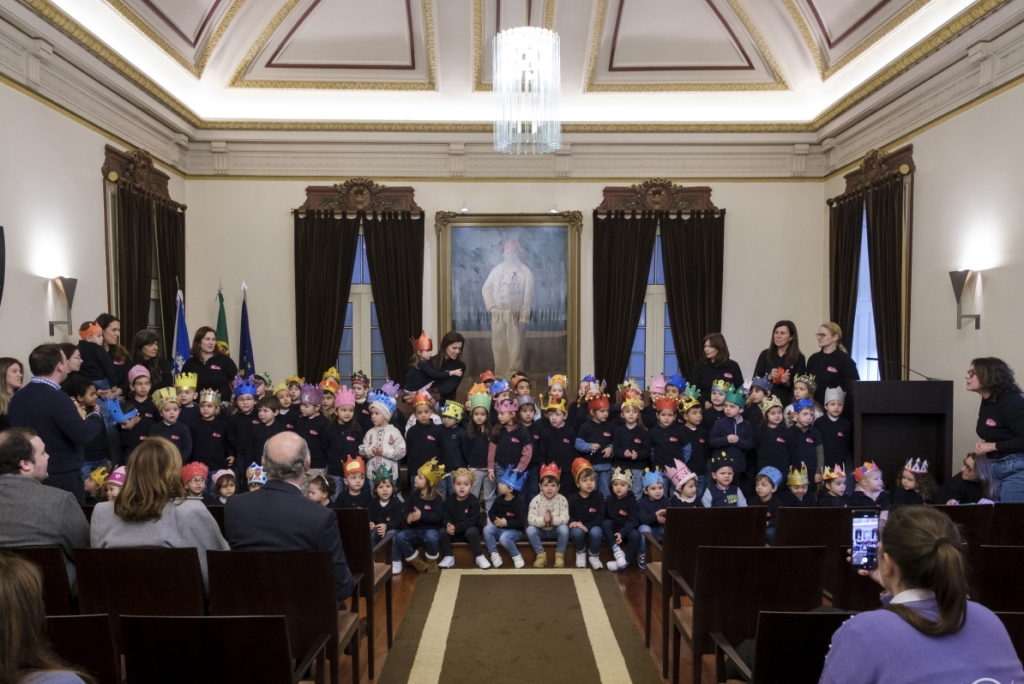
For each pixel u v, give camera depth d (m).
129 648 2.22
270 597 2.88
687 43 9.12
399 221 9.65
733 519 3.81
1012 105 6.05
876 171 8.15
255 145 9.61
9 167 5.88
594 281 9.72
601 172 9.80
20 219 6.02
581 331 9.84
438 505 5.61
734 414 6.05
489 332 9.80
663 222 9.73
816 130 9.45
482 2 8.56
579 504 5.66
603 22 8.88
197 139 9.37
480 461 6.20
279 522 2.95
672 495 5.93
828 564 3.92
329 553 2.85
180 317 8.52
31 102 6.17
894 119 7.93
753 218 9.83
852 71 8.54
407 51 9.16
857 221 8.60
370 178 9.71
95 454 5.77
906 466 5.38
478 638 4.18
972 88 6.56
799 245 9.82
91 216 7.13
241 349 9.38
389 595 4.17
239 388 6.30
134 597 2.86
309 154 9.68
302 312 9.53
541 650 4.02
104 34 7.14
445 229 9.72
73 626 2.18
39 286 6.28
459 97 9.56
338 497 5.44
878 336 7.99
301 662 2.81
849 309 8.77
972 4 6.00
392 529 5.39
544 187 9.82
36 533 2.90
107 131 7.45
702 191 9.77
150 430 5.91
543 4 8.57
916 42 7.23
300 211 9.59
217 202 9.62
